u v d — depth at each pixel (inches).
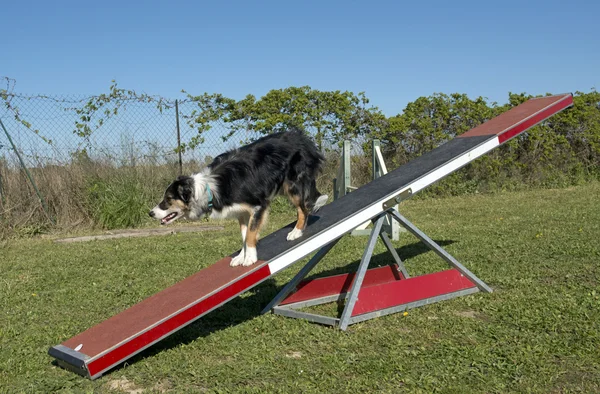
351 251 248.8
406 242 261.1
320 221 178.1
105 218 338.0
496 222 294.2
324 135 418.3
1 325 176.7
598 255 217.2
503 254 227.6
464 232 273.4
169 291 167.0
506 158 462.0
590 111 484.4
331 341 156.8
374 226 177.2
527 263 213.2
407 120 432.1
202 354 153.6
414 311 173.9
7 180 330.0
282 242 176.6
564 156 482.0
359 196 183.0
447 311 173.2
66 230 331.0
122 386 141.3
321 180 413.7
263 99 401.1
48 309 188.7
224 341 159.5
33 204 332.8
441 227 289.9
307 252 167.5
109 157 363.6
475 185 444.1
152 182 369.1
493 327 159.5
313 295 187.5
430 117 445.7
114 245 281.1
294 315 174.6
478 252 233.1
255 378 140.9
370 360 145.1
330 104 416.5
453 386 132.9
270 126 394.6
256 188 174.4
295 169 184.1
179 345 159.5
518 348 146.9
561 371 136.4
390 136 436.1
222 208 174.6
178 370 144.9
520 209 336.8
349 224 170.2
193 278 172.4
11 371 147.6
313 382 137.3
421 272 212.2
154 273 226.7
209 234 307.4
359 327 164.6
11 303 195.6
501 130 184.7
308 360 147.3
